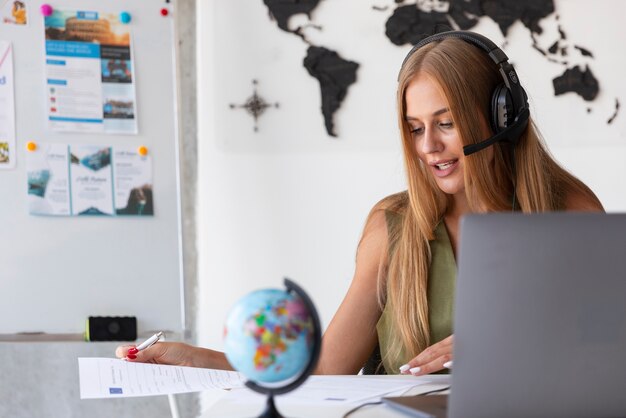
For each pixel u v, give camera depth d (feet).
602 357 3.11
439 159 5.09
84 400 8.16
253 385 3.02
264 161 8.82
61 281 7.88
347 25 8.87
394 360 5.16
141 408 8.34
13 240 7.77
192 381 4.09
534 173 5.23
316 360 2.99
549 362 3.07
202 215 8.76
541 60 9.11
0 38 7.77
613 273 3.06
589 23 9.16
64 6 7.94
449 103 4.97
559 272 3.02
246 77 8.78
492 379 3.06
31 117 7.83
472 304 3.01
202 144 8.77
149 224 8.11
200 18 8.73
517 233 2.98
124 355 4.52
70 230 7.91
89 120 7.97
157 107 8.16
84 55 7.97
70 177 7.91
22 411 8.06
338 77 8.87
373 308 5.38
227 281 8.79
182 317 8.15
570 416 3.15
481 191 5.15
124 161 8.05
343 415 3.38
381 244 5.44
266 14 8.80
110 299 7.98
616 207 9.23
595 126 9.20
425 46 5.21
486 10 8.99
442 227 5.31
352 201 8.91
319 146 8.87
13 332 7.74
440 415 3.24
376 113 8.90
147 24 8.15
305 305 2.99
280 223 8.85
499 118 5.05
